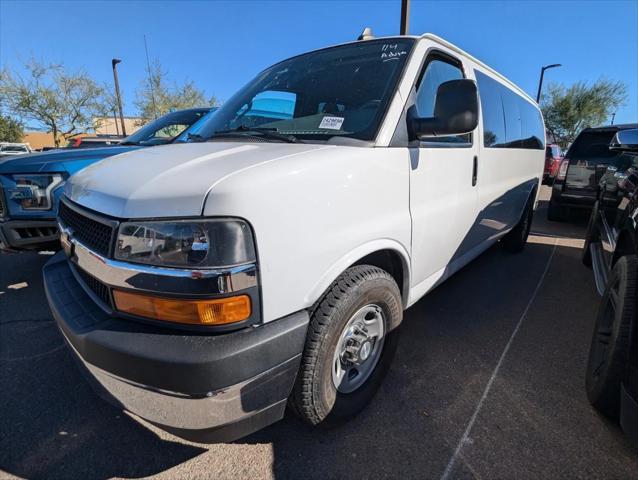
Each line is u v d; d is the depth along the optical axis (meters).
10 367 2.60
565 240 5.98
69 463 1.87
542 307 3.51
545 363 2.63
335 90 2.23
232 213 1.33
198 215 1.33
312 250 1.56
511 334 3.02
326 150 1.73
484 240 3.49
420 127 2.03
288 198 1.46
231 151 1.76
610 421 2.08
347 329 1.91
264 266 1.40
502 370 2.54
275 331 1.45
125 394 1.47
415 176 2.12
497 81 3.50
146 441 2.00
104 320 1.51
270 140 2.04
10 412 2.20
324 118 2.10
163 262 1.36
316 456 1.88
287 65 2.73
